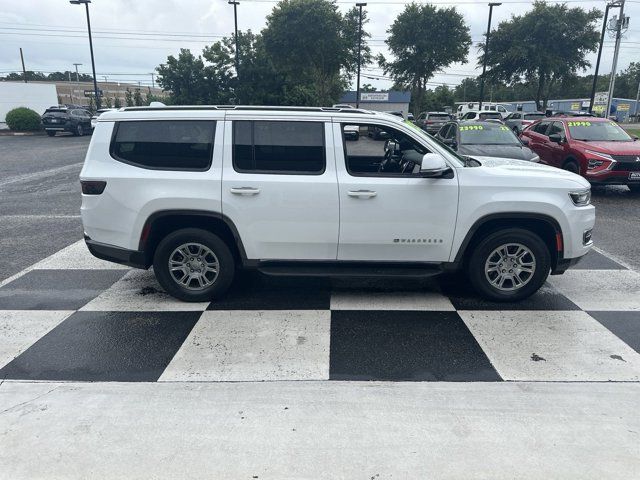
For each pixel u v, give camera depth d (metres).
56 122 28.94
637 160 10.16
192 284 5.04
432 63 38.38
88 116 31.16
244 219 4.68
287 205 4.64
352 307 4.90
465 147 10.62
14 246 7.11
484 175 4.68
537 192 4.66
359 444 2.93
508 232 4.75
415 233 4.71
